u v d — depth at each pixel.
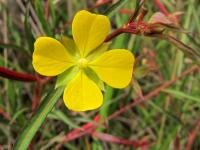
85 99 0.07
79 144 0.13
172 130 0.12
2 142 0.13
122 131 0.14
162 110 0.12
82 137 0.12
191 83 0.14
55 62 0.07
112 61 0.07
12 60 0.14
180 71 0.13
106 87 0.11
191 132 0.14
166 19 0.07
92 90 0.07
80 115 0.12
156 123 0.13
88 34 0.07
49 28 0.10
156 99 0.13
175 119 0.12
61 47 0.07
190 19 0.14
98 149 0.12
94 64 0.07
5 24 0.13
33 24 0.12
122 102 0.13
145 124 0.13
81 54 0.07
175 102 0.13
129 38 0.11
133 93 0.13
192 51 0.07
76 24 0.07
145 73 0.10
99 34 0.07
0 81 0.14
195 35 0.13
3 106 0.12
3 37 0.14
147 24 0.07
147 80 0.14
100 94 0.07
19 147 0.07
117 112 0.12
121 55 0.07
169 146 0.13
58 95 0.07
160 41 0.14
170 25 0.07
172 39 0.07
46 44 0.06
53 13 0.10
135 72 0.10
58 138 0.11
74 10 0.14
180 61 0.13
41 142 0.12
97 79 0.07
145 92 0.14
